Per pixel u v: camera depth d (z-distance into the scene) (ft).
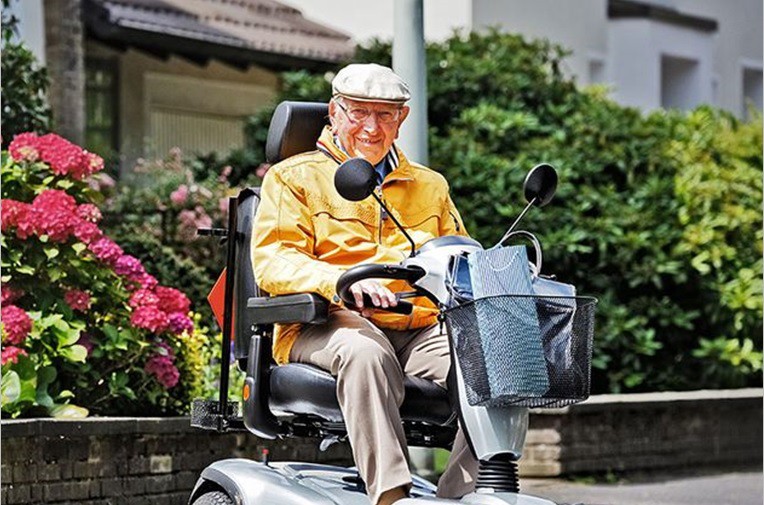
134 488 32.48
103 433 31.63
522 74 54.60
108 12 63.82
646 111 78.18
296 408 23.56
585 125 51.39
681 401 45.34
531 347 21.76
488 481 22.41
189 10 68.85
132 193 50.24
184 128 71.87
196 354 35.83
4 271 33.45
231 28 69.31
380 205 23.18
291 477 24.48
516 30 70.95
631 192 50.42
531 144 50.19
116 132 68.95
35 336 32.81
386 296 22.36
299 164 24.41
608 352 47.60
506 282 22.41
